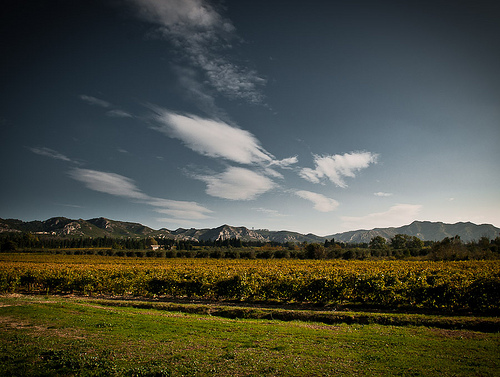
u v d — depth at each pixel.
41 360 7.80
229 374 7.05
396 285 17.17
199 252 91.44
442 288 16.02
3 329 11.10
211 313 15.95
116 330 11.02
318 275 19.88
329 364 7.65
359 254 70.50
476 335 10.41
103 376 6.93
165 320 12.85
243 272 22.16
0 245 99.44
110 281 23.61
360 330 11.30
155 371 7.07
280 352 8.62
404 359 7.98
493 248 54.88
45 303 17.12
